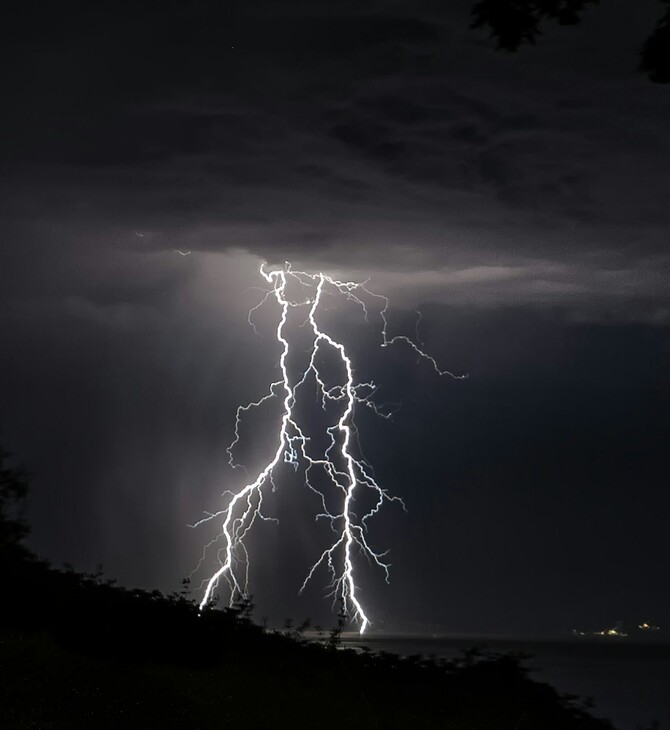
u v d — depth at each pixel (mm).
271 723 9109
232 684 10055
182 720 8703
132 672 9883
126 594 11133
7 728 7777
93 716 8391
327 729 9195
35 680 9000
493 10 6961
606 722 10828
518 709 10617
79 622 10266
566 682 51844
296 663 11234
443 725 9789
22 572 11148
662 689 45562
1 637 10172
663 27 6730
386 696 10531
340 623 12602
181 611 10828
